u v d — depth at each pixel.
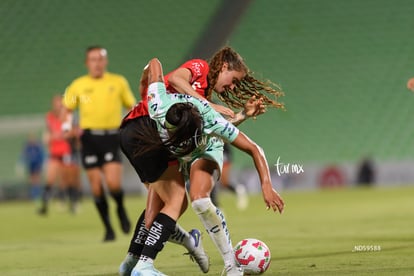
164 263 27.20
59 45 104.44
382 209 55.09
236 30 103.44
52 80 101.50
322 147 95.25
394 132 94.94
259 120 97.19
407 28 101.88
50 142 64.12
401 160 91.94
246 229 42.34
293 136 96.19
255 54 101.88
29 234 46.47
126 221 39.72
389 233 37.00
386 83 98.62
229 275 21.47
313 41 102.25
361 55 100.69
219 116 20.44
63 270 27.34
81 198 80.69
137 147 21.78
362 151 94.31
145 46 102.81
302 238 35.91
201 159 21.19
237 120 21.66
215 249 30.25
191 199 20.86
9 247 37.91
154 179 21.52
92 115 39.56
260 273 22.98
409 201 62.56
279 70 100.75
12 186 91.69
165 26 104.38
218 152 21.47
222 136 20.33
